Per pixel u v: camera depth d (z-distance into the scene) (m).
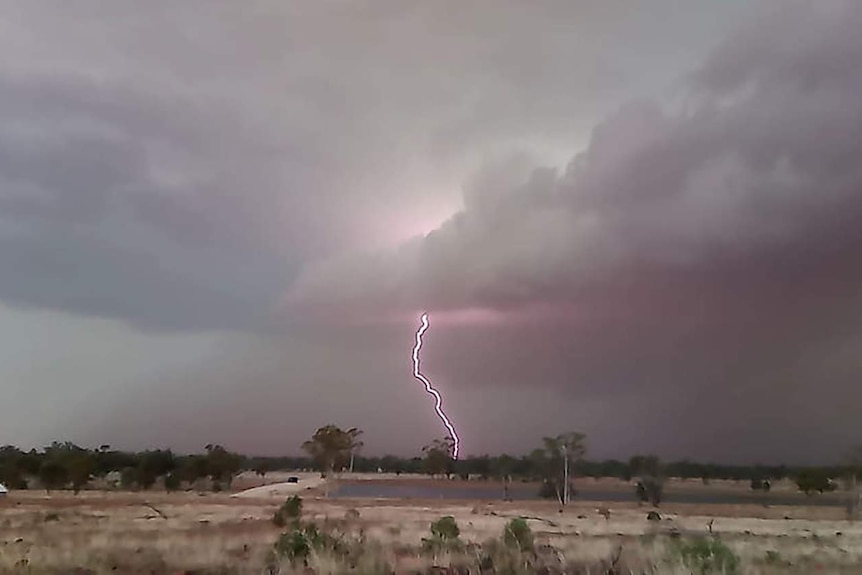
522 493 127.19
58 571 23.02
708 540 26.59
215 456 112.56
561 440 103.94
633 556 24.97
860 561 28.91
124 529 40.31
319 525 42.38
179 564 24.55
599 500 106.25
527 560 24.38
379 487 142.25
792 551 33.25
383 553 24.94
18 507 64.62
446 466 154.25
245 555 26.52
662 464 99.75
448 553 25.92
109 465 119.69
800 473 108.00
